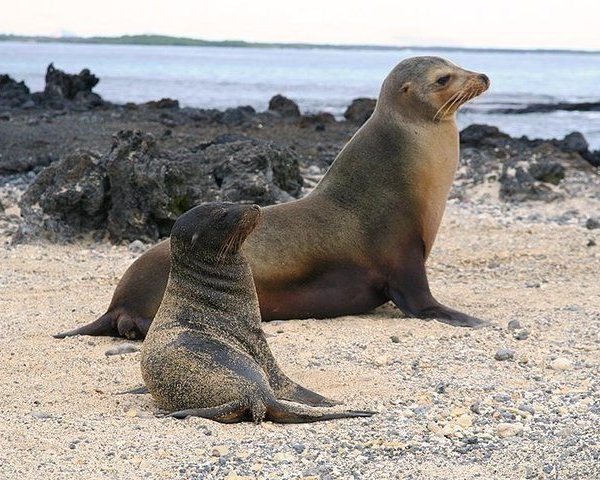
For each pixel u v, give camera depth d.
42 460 5.75
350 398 7.05
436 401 6.98
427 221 9.96
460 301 10.50
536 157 22.84
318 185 10.11
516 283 11.55
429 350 8.42
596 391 7.23
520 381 7.48
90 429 6.30
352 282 9.71
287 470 5.64
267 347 7.09
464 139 25.77
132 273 9.20
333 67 156.38
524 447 5.99
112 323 9.09
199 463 5.73
